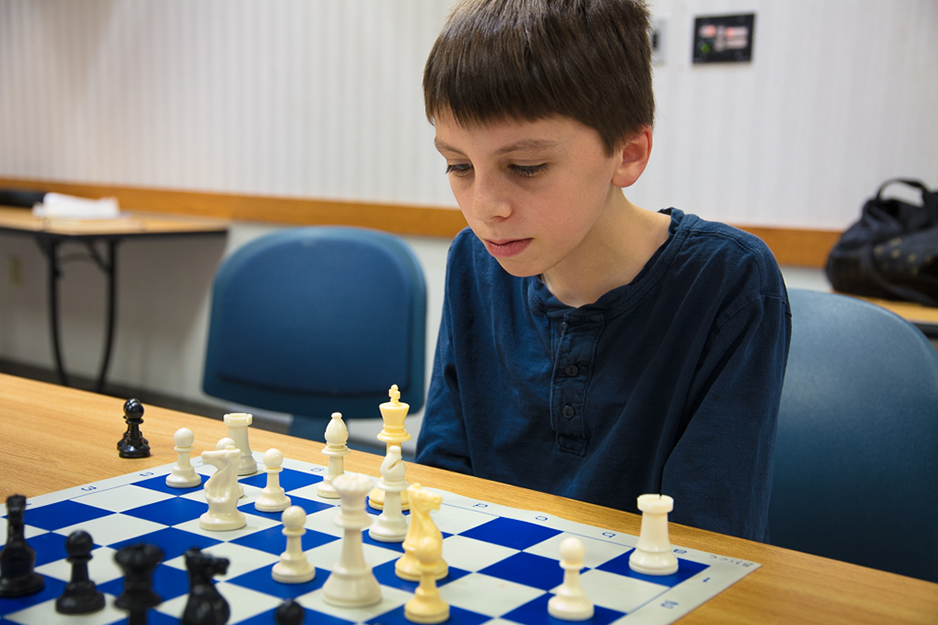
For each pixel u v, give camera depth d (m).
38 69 4.20
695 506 0.89
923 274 2.10
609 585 0.66
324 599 0.63
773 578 0.68
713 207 2.67
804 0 2.47
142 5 3.78
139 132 3.89
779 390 0.97
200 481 0.89
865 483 1.11
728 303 1.00
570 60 0.81
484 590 0.65
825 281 2.54
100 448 1.00
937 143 2.37
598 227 1.02
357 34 3.22
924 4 2.33
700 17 2.60
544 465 1.12
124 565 0.56
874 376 1.13
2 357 4.56
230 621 0.59
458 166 0.87
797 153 2.54
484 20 0.82
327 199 3.35
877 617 0.62
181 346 3.86
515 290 1.17
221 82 3.60
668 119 2.70
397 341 1.74
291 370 1.80
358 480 0.64
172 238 3.39
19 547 0.63
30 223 3.40
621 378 1.05
